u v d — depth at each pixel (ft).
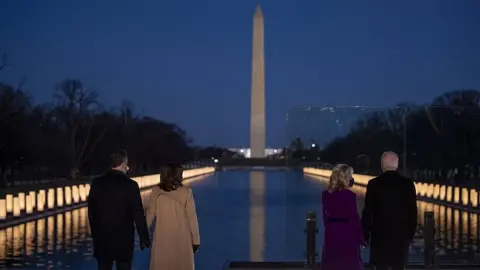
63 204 134.82
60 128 261.85
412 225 38.29
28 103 240.32
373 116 58.90
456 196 127.65
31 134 213.05
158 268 38.19
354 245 38.86
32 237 87.15
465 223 104.17
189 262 38.58
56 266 63.67
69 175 258.37
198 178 283.38
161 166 39.47
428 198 139.03
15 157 199.11
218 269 62.23
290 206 72.02
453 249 75.41
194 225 38.78
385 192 38.04
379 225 38.09
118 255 38.09
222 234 89.20
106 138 294.05
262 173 351.46
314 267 53.57
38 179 232.12
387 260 37.96
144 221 38.58
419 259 62.39
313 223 54.08
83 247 77.66
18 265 64.39
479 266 55.26
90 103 276.82
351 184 39.96
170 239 38.37
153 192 39.19
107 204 38.04
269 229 94.89
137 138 340.39
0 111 189.06
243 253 71.97
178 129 442.50
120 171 39.11
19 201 110.42
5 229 96.63
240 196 163.02
